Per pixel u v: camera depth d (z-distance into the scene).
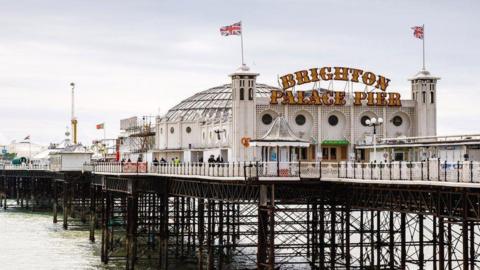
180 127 138.00
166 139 143.38
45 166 174.00
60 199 185.50
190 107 147.50
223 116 120.62
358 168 70.31
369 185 72.06
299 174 74.38
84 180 145.88
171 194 98.19
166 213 98.19
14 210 186.00
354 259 93.06
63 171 145.25
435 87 102.38
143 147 159.75
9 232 137.00
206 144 127.38
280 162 74.38
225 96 147.50
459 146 74.75
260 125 97.81
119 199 164.62
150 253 107.56
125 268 98.44
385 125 101.31
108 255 106.06
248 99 97.00
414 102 102.38
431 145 77.12
